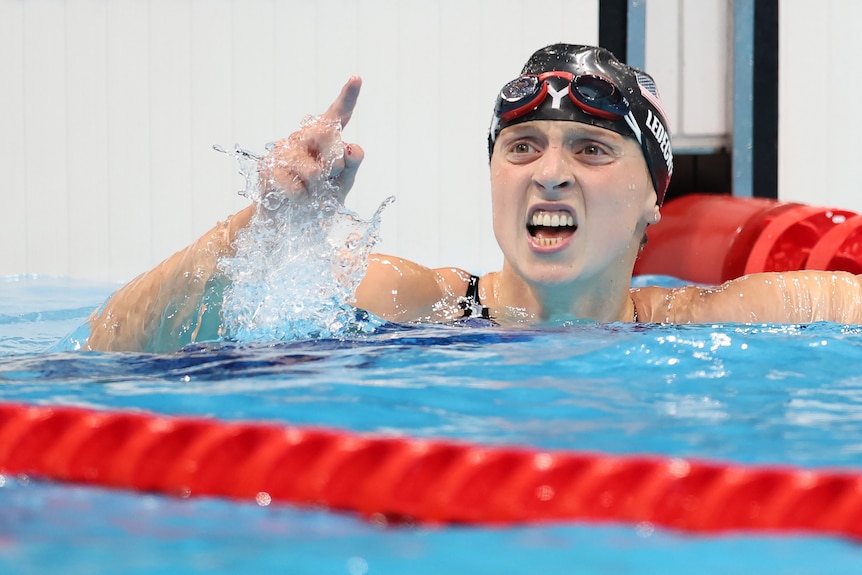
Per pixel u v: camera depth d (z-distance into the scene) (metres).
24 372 5.95
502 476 3.90
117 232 16.22
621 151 7.77
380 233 16.45
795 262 12.26
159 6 16.02
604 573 3.01
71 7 15.98
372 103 16.28
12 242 16.17
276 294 7.12
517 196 7.77
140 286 7.10
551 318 8.04
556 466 3.90
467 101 16.31
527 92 7.64
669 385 5.62
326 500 3.96
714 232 13.63
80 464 4.30
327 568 3.03
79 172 16.14
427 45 16.25
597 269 7.82
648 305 8.49
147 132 16.14
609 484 3.84
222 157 16.19
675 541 3.41
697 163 16.72
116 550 3.19
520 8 16.20
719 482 3.75
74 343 7.31
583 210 7.66
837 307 8.51
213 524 3.58
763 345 6.73
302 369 5.94
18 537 3.34
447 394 5.30
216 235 7.00
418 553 3.22
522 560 3.14
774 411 5.00
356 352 6.47
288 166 6.60
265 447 4.14
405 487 3.90
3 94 16.02
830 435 4.52
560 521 3.73
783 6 16.14
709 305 8.46
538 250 7.71
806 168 16.39
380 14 16.19
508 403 5.14
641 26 16.12
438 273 8.53
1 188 16.09
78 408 4.71
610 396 5.32
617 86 7.81
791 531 3.58
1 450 4.43
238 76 16.12
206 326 7.04
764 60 16.19
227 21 16.09
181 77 16.11
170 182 16.20
